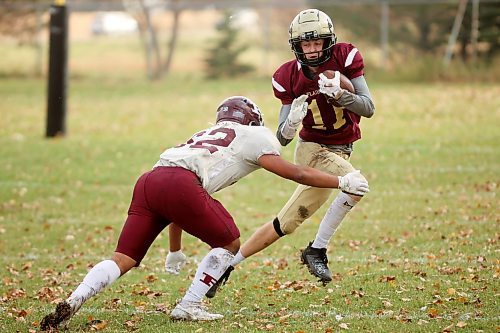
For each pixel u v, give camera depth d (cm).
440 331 1895
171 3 11794
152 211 1961
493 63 8731
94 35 15125
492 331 1881
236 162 1997
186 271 2783
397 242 3070
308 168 1970
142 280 2620
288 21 10788
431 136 5603
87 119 6694
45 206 3931
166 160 1973
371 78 8888
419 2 9075
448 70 8725
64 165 4834
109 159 5016
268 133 2012
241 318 2080
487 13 8888
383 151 5122
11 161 4938
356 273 2580
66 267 2834
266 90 8506
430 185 4197
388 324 1967
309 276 2589
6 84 9438
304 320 2045
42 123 6456
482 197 3841
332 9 10219
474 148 5153
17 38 11431
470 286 2303
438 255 2789
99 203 3994
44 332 1909
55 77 5681
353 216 3575
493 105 6819
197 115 6869
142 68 11425
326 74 2061
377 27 10094
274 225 2227
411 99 7288
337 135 2228
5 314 2153
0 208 3881
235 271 2705
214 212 1967
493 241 2939
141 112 7081
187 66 11600
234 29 10312
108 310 2194
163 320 2056
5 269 2797
